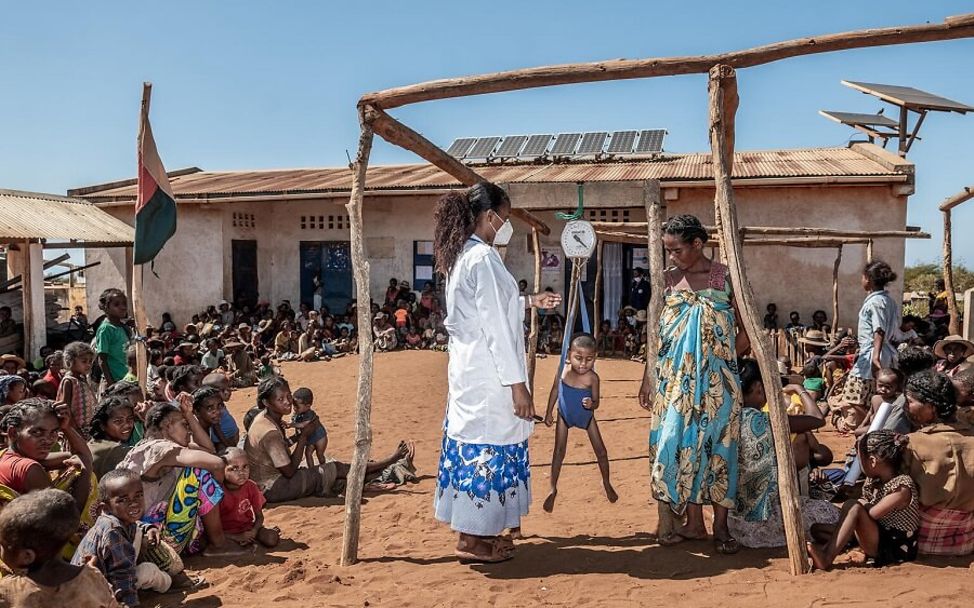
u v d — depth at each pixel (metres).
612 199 5.45
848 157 16.83
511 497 4.31
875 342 7.39
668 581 4.02
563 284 18.25
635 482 6.54
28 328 14.50
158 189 7.15
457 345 4.33
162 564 4.28
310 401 6.77
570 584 4.04
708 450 4.30
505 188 5.86
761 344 4.12
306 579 4.32
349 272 20.42
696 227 4.40
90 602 3.16
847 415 8.13
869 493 4.36
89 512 4.51
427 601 3.89
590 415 5.32
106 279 20.02
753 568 4.14
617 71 4.57
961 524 4.09
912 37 4.16
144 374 7.08
